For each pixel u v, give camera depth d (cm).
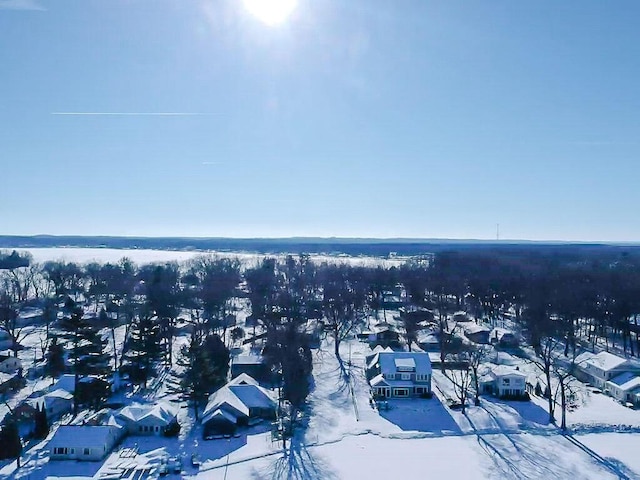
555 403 6525
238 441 5619
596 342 10150
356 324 11500
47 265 19725
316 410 6569
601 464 5109
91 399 6388
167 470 4866
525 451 5419
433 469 5006
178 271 19138
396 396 7125
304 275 17300
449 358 8475
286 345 7869
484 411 6550
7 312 9062
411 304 13675
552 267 19450
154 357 7725
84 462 5053
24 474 4788
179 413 6419
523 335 10475
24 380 7344
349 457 5253
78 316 6888
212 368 6575
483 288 13288
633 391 6900
